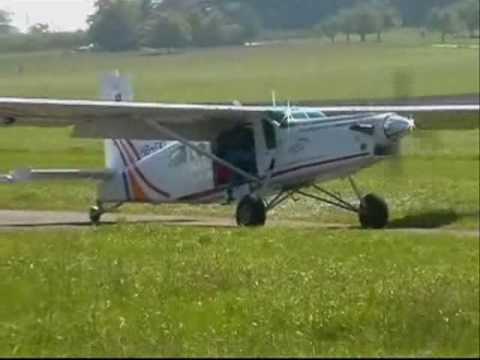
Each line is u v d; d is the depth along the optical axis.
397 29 182.38
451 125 46.84
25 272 23.25
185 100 118.25
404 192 47.22
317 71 142.25
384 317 18.66
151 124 39.62
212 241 29.08
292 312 19.22
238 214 38.00
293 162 39.47
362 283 21.73
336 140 38.88
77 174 42.97
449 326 18.12
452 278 22.27
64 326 18.62
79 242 28.64
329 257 25.97
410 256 26.16
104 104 37.59
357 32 172.75
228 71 135.50
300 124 39.50
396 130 38.38
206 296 20.92
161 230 32.09
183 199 42.09
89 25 124.94
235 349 16.88
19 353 16.80
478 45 173.00
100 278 22.50
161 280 22.20
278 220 39.81
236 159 40.56
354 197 45.50
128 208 44.50
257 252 26.81
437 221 38.03
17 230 34.00
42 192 48.75
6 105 36.66
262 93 126.62
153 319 19.12
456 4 190.62
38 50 100.12
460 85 140.50
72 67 99.38
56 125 39.69
